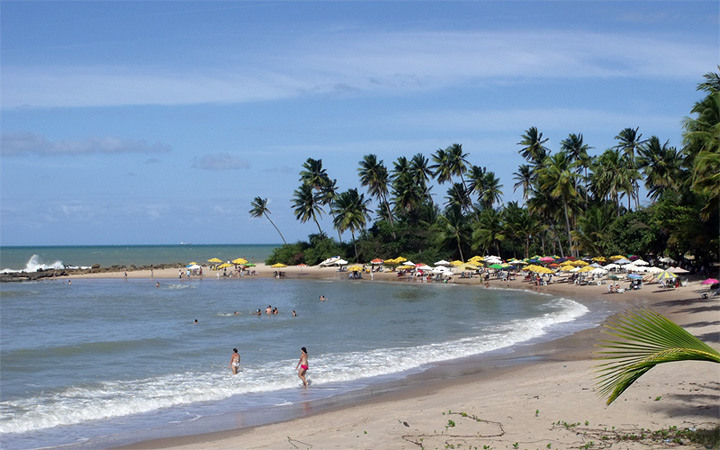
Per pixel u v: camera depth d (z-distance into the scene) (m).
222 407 17.72
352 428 13.13
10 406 17.97
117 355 27.34
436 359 24.56
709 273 51.69
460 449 10.93
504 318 38.28
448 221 90.00
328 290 67.88
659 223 51.25
